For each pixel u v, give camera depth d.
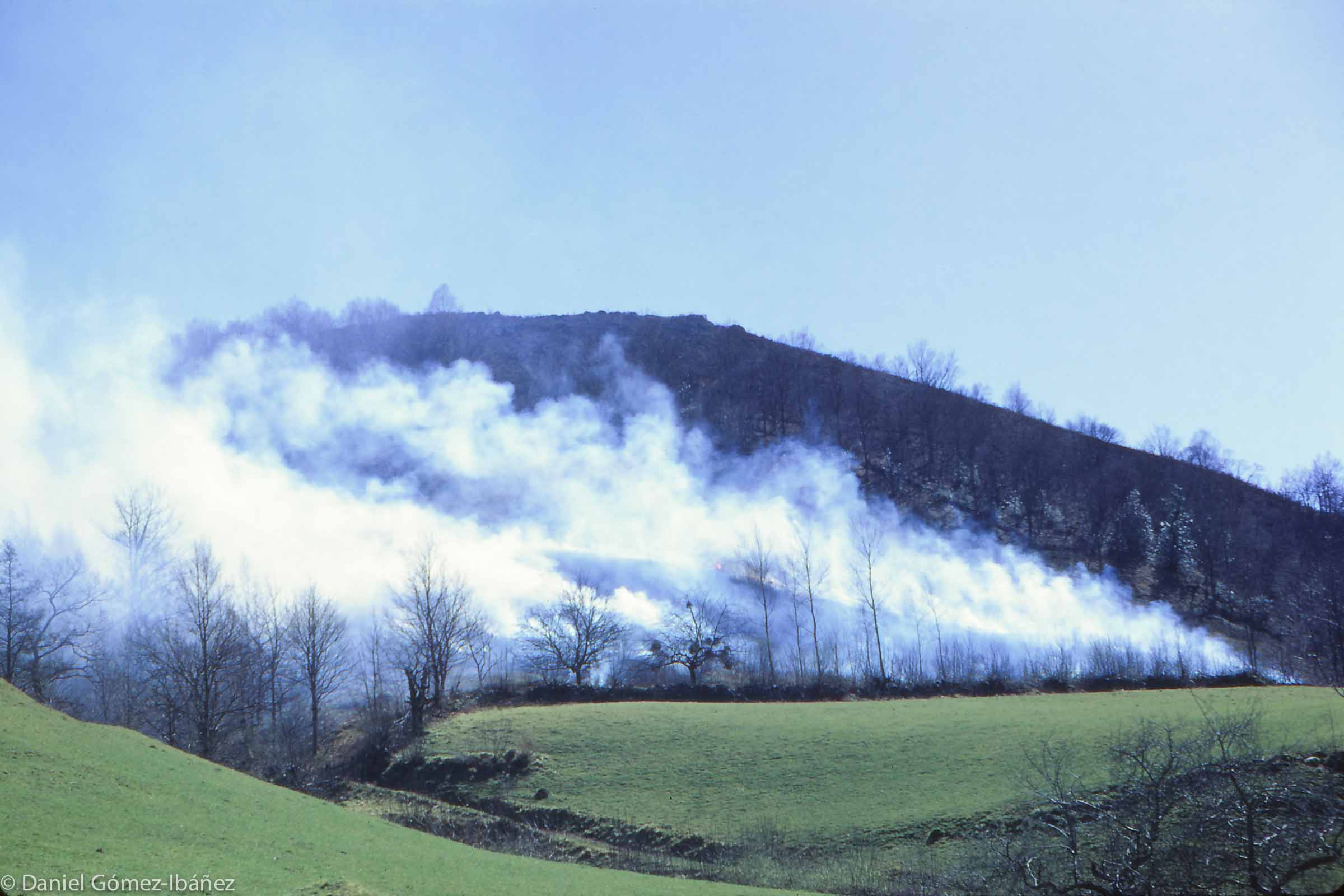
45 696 66.81
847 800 54.03
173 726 67.31
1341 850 33.22
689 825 53.53
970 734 62.62
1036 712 68.50
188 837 28.06
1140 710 65.06
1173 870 34.09
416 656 82.94
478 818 59.25
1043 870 37.12
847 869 44.56
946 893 39.16
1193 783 36.16
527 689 85.31
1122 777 44.69
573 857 50.75
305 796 40.97
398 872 30.50
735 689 84.94
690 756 64.00
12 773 29.06
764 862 46.56
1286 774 38.25
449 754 68.44
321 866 28.58
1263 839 33.28
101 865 23.56
